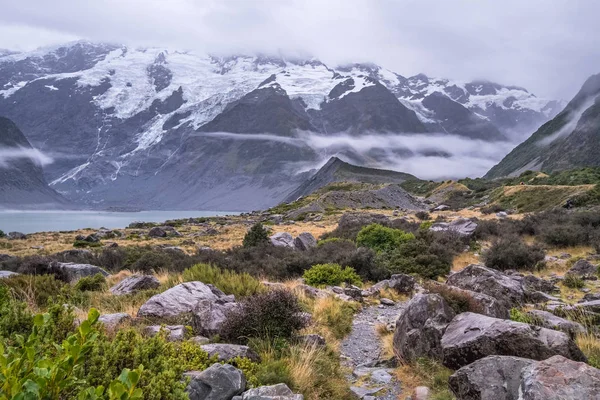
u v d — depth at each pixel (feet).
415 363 27.63
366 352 33.14
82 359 9.70
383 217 196.24
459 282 50.37
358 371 28.30
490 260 76.23
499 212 196.54
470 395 20.72
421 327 29.43
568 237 90.27
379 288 58.03
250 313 29.81
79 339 10.02
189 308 34.94
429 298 30.99
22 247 160.04
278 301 30.60
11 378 7.89
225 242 168.04
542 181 328.49
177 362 18.56
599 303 40.52
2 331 16.47
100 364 14.23
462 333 26.48
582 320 37.04
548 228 102.37
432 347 27.99
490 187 392.27
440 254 77.82
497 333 24.39
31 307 34.55
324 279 62.85
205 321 30.50
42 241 185.47
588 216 113.19
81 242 162.50
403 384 25.57
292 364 24.72
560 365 18.16
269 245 109.70
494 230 114.42
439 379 24.40
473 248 97.09
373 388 25.16
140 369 8.68
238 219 327.06
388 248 94.94
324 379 24.57
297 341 29.89
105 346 15.40
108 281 59.57
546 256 82.99
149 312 33.68
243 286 45.75
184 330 28.94
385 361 29.91
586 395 16.47
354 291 54.03
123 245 160.66
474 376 21.12
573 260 74.08
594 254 77.61
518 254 74.33
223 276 50.29
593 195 177.06
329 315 39.88
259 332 29.17
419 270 71.67
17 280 40.78
